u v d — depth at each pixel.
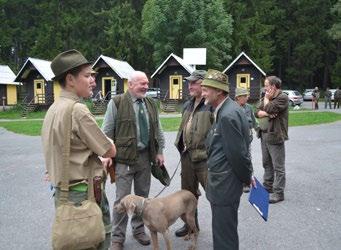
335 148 11.57
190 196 4.57
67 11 56.53
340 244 4.61
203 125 4.73
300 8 54.88
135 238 4.85
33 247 4.66
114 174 4.70
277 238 4.82
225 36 45.66
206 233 5.08
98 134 2.91
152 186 7.42
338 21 52.47
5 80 40.25
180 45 43.06
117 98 4.73
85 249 2.84
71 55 2.99
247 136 3.55
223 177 3.57
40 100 33.59
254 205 3.94
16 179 8.20
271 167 6.73
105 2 57.19
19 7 58.19
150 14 43.53
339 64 53.31
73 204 2.87
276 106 6.07
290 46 56.91
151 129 4.83
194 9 41.91
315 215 5.64
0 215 5.83
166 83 32.34
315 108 31.17
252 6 55.06
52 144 2.91
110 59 34.03
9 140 14.96
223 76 3.63
